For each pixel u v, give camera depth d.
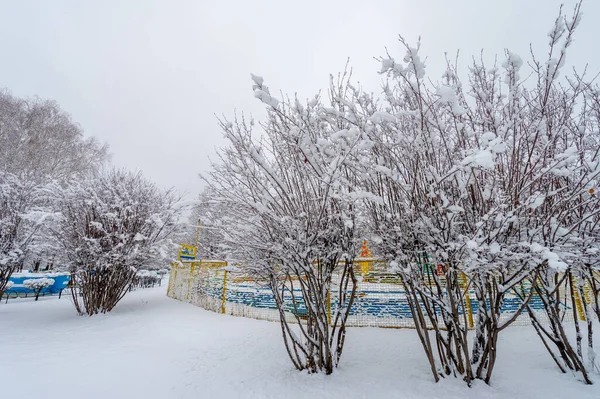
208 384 3.42
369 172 3.19
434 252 3.03
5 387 3.28
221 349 4.73
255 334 5.53
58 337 5.49
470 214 3.05
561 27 2.60
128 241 7.96
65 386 3.35
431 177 2.85
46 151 20.38
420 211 2.93
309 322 3.68
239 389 3.24
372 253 3.80
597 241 3.21
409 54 2.49
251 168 3.38
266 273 3.66
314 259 3.41
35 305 9.59
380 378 3.28
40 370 3.81
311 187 3.38
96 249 7.41
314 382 3.25
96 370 3.86
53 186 8.21
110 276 7.95
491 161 1.97
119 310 8.30
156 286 19.22
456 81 3.18
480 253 2.67
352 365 3.74
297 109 2.98
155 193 9.21
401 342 4.68
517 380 3.11
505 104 3.10
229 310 7.52
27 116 21.17
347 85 3.49
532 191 3.05
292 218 3.14
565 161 2.45
